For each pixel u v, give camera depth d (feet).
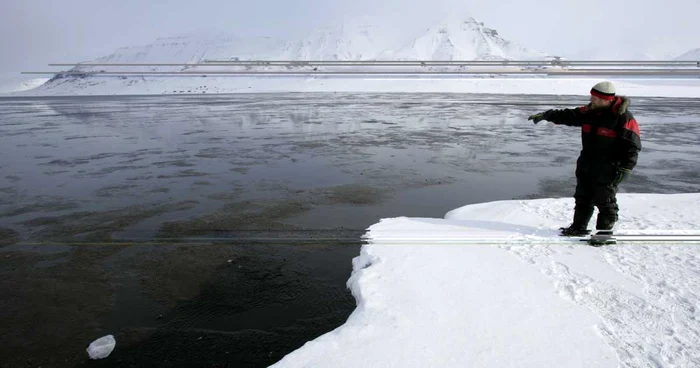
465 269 12.04
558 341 8.56
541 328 9.02
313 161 32.94
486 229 15.37
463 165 31.01
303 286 12.44
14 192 24.29
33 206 21.45
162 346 9.82
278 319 10.82
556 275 11.40
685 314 9.32
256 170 29.76
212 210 20.25
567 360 7.98
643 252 12.62
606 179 12.92
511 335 8.82
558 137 45.98
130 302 11.80
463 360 8.08
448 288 10.96
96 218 19.31
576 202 13.93
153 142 44.21
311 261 14.11
